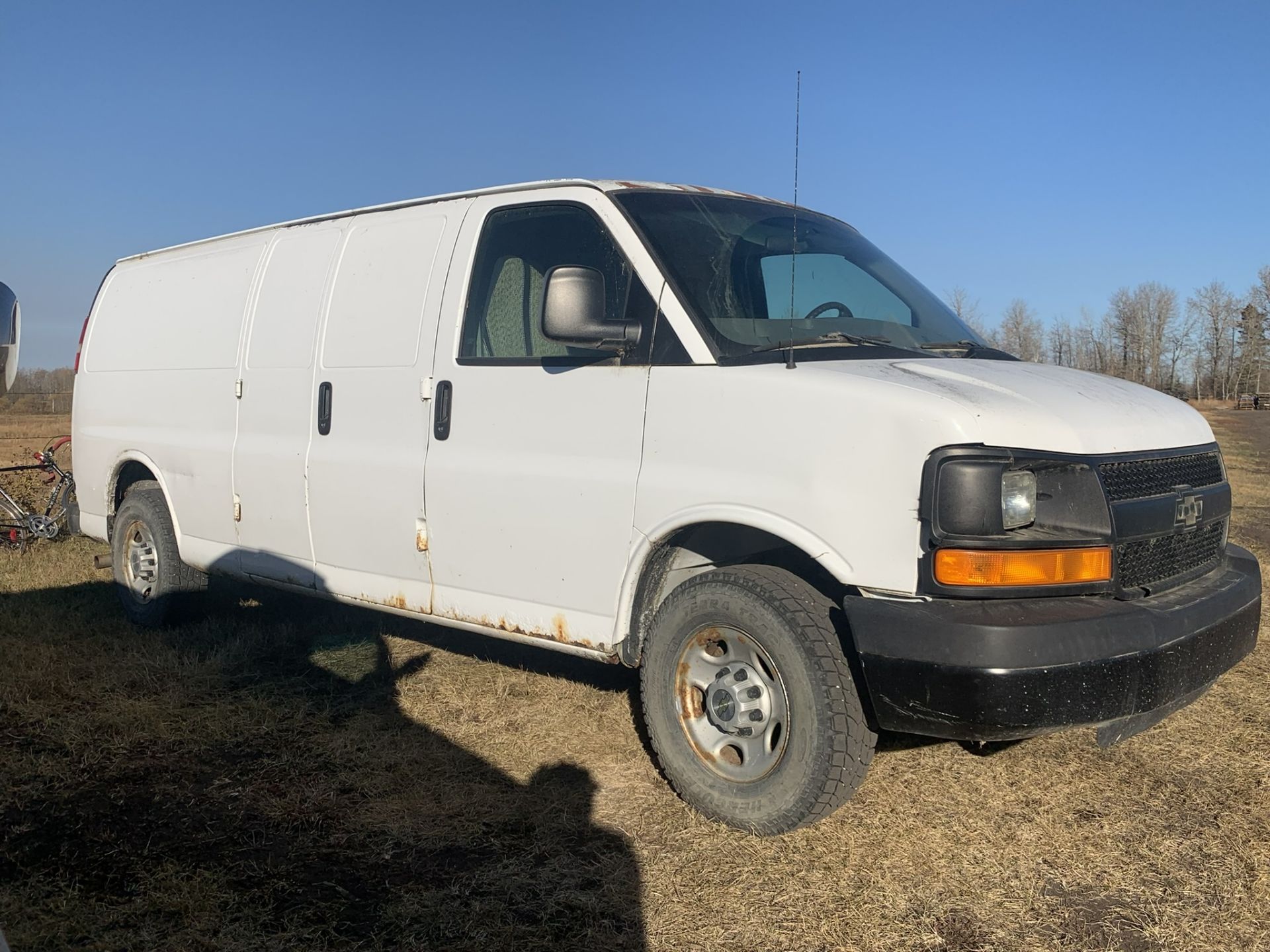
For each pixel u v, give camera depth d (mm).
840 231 4684
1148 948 2740
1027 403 3182
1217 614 3297
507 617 4078
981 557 2930
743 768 3418
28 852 3305
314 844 3373
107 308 6684
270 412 5129
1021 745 4148
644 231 3861
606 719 4457
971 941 2781
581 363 3850
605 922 2873
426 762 4039
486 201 4414
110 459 6355
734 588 3381
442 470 4246
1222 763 3965
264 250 5477
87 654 5516
